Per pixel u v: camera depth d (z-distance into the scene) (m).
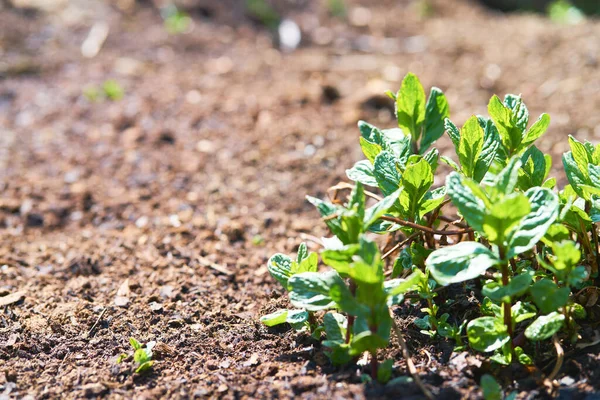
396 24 2.29
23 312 1.01
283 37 2.14
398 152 0.97
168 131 1.45
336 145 1.36
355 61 1.90
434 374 0.91
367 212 0.90
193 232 1.13
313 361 0.94
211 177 1.27
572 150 0.94
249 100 1.59
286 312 0.94
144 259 1.09
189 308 1.01
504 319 0.91
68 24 2.03
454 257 0.88
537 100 1.52
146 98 1.62
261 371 0.93
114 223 1.17
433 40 2.06
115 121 1.51
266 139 1.40
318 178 1.25
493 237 0.88
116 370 0.94
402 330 0.95
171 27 2.09
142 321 1.00
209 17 2.23
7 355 0.96
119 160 1.35
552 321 0.89
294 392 0.91
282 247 1.11
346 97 1.60
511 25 2.17
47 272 1.08
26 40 1.91
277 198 1.20
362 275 0.87
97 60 1.84
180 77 1.75
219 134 1.43
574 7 2.51
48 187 1.25
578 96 1.50
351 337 0.91
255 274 1.07
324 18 2.34
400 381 0.90
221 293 1.04
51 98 1.63
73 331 0.99
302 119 1.48
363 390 0.90
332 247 0.90
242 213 1.17
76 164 1.34
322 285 0.90
